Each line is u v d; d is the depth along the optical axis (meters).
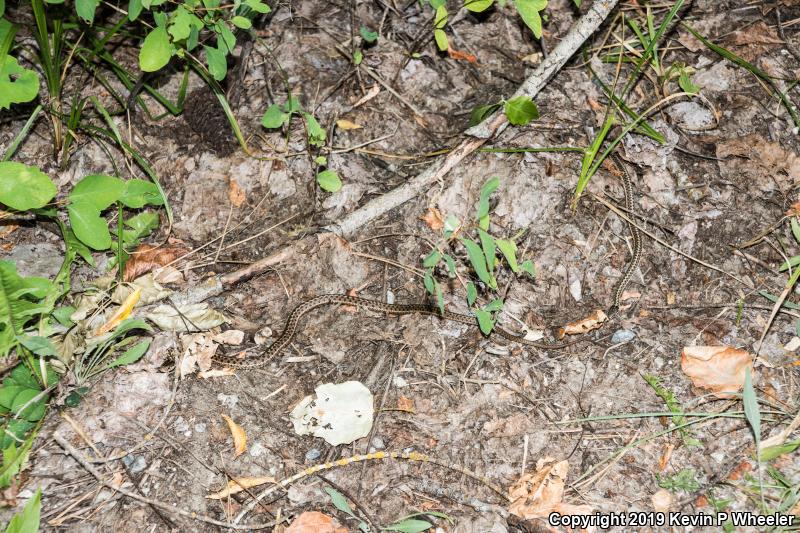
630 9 1.88
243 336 1.67
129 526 1.54
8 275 1.55
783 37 1.86
